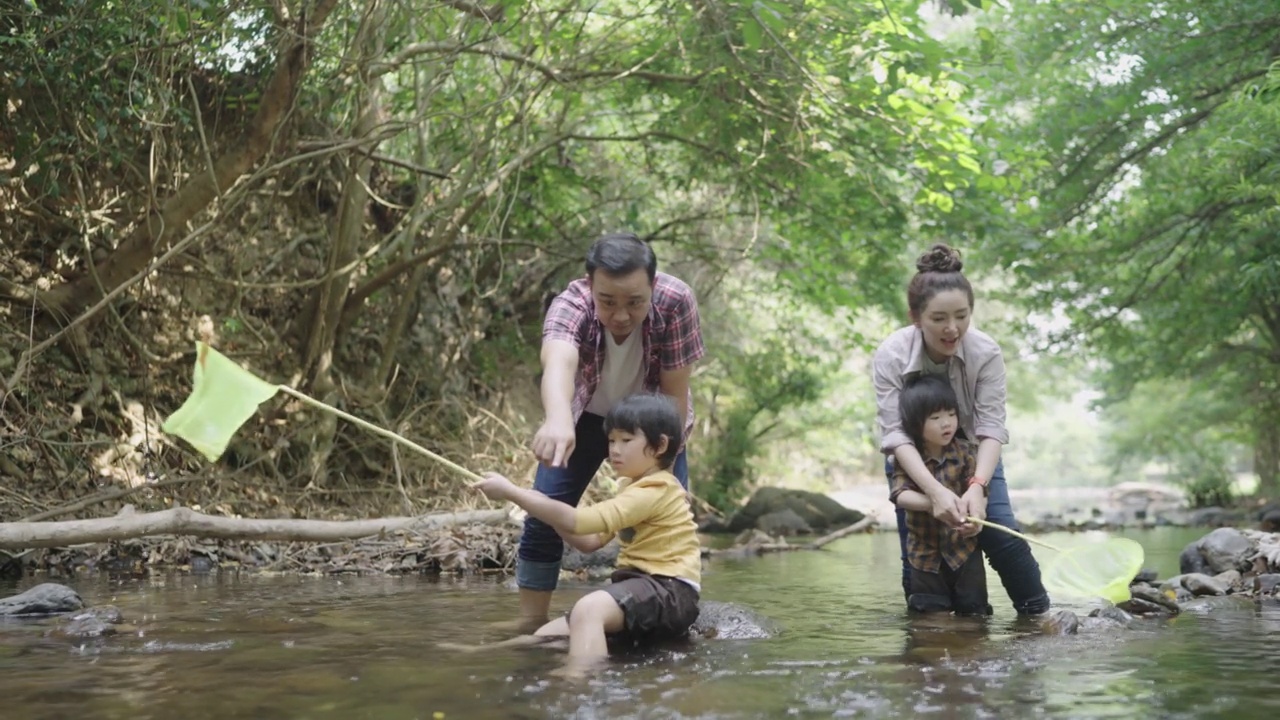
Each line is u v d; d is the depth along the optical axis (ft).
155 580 16.56
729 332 44.73
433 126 31.45
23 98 21.34
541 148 26.91
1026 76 35.60
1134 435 75.46
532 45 27.25
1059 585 11.94
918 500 12.54
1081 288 41.32
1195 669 8.65
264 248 27.84
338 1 20.15
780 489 38.47
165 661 9.15
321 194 30.09
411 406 31.78
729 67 26.73
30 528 13.65
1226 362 54.75
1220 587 14.46
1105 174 36.83
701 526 36.68
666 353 11.44
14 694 7.81
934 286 12.46
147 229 22.29
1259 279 35.24
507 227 33.96
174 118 23.44
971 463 12.83
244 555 19.65
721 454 44.32
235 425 8.54
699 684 8.07
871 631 11.14
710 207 36.09
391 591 14.97
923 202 30.73
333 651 9.70
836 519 38.24
